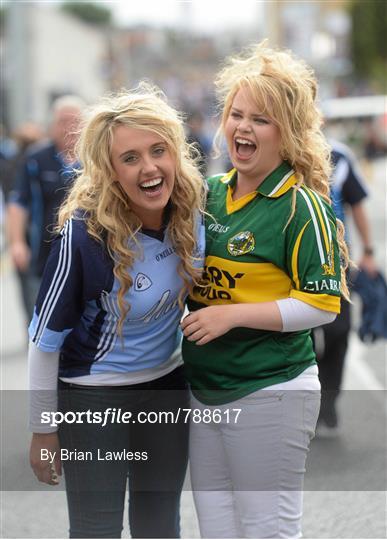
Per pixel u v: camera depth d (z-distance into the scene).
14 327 9.04
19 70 20.61
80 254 2.79
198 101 55.81
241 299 2.91
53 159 6.06
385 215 17.58
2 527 3.86
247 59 2.98
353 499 4.34
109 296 2.86
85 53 54.03
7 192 9.22
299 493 3.01
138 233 2.86
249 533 3.00
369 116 26.25
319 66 37.69
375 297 5.34
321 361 5.14
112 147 2.76
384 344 7.66
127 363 2.98
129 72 70.81
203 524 3.10
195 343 2.98
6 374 6.85
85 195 2.84
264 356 2.93
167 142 2.78
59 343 2.90
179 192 2.89
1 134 16.75
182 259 2.90
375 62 47.91
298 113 2.88
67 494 3.06
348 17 48.28
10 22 20.61
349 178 5.21
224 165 4.46
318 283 2.83
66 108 5.93
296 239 2.83
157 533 3.20
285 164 2.95
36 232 6.18
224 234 2.94
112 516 3.03
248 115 2.88
